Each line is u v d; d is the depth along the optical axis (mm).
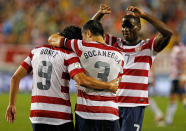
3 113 27234
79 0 70688
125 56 19703
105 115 14805
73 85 53688
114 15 61562
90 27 15375
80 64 15094
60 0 72125
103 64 14953
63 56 15250
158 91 54875
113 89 14852
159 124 35875
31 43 66125
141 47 19516
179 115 41188
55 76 15195
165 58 54594
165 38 18234
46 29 67500
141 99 19328
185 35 62375
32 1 72438
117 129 15102
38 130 15125
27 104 40094
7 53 58719
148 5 68062
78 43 15141
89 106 14867
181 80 37438
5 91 57688
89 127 14898
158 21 17672
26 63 15805
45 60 15375
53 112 15062
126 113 19312
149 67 19641
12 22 69062
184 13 67375
